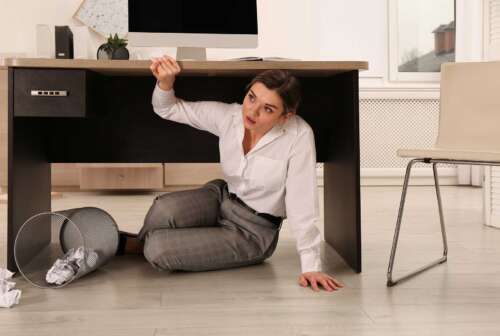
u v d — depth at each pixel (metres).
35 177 1.81
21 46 3.94
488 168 2.51
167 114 1.69
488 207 2.52
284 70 1.67
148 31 1.89
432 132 4.16
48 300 1.39
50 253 1.85
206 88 1.97
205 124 1.69
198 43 1.92
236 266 1.72
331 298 1.40
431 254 1.93
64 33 2.13
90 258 1.59
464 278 1.60
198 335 1.15
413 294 1.44
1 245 2.06
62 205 3.14
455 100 1.81
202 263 1.63
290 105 1.49
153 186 3.63
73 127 1.99
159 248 1.60
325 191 2.10
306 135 1.57
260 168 1.59
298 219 1.54
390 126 4.14
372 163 4.16
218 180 1.89
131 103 1.99
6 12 3.92
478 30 4.09
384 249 2.01
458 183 4.25
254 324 1.21
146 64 1.58
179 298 1.41
